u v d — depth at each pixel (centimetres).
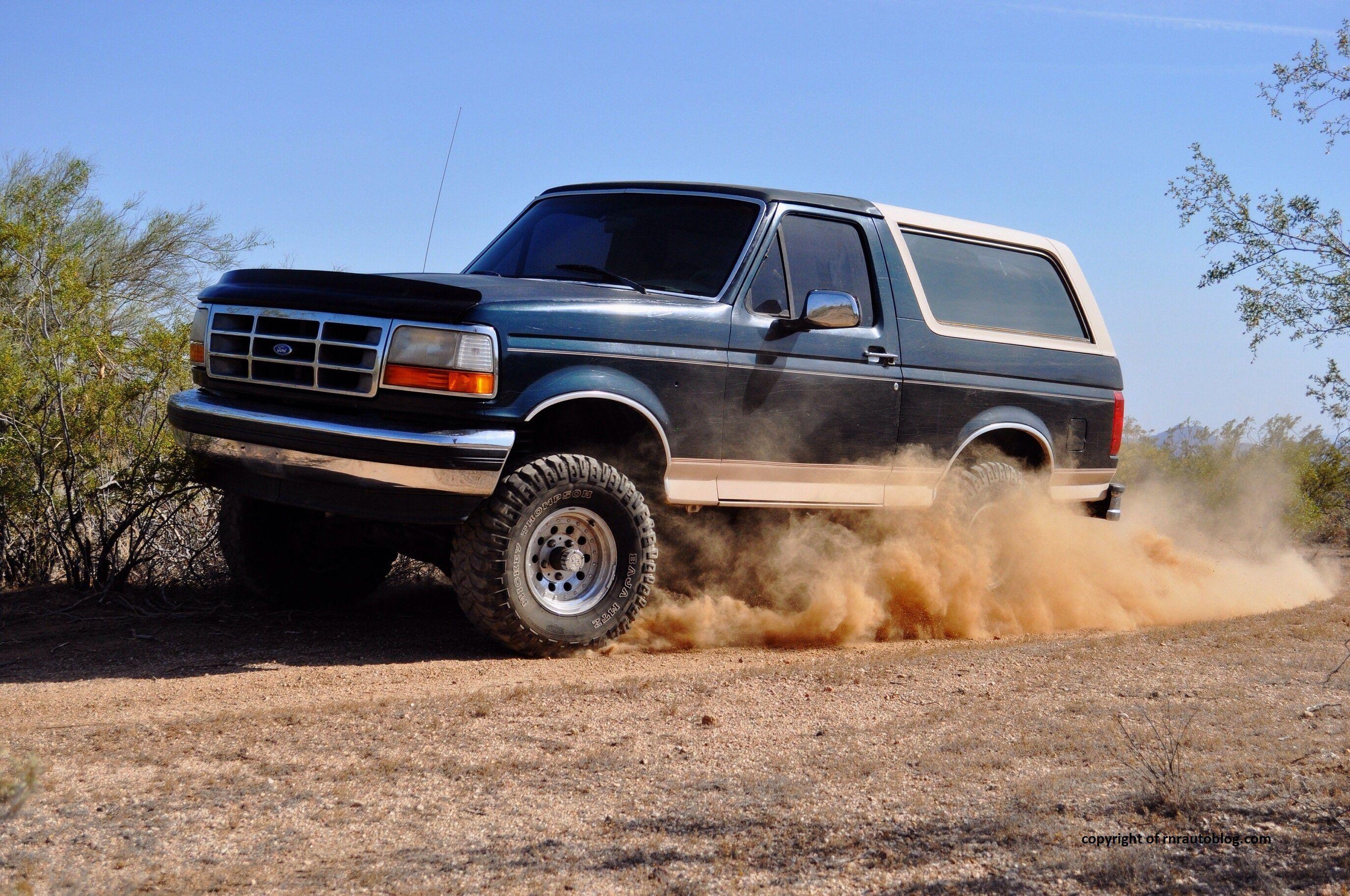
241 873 281
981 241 724
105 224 1285
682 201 629
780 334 594
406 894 271
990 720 427
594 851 298
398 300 502
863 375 628
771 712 442
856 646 620
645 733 408
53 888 269
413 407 496
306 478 507
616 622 557
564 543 547
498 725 413
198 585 680
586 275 604
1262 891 269
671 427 555
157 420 665
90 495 649
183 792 336
